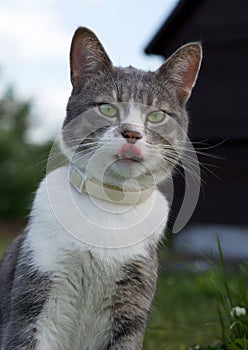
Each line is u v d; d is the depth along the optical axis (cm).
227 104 151
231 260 142
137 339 60
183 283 118
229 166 155
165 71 65
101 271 59
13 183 248
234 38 151
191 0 148
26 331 58
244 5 151
